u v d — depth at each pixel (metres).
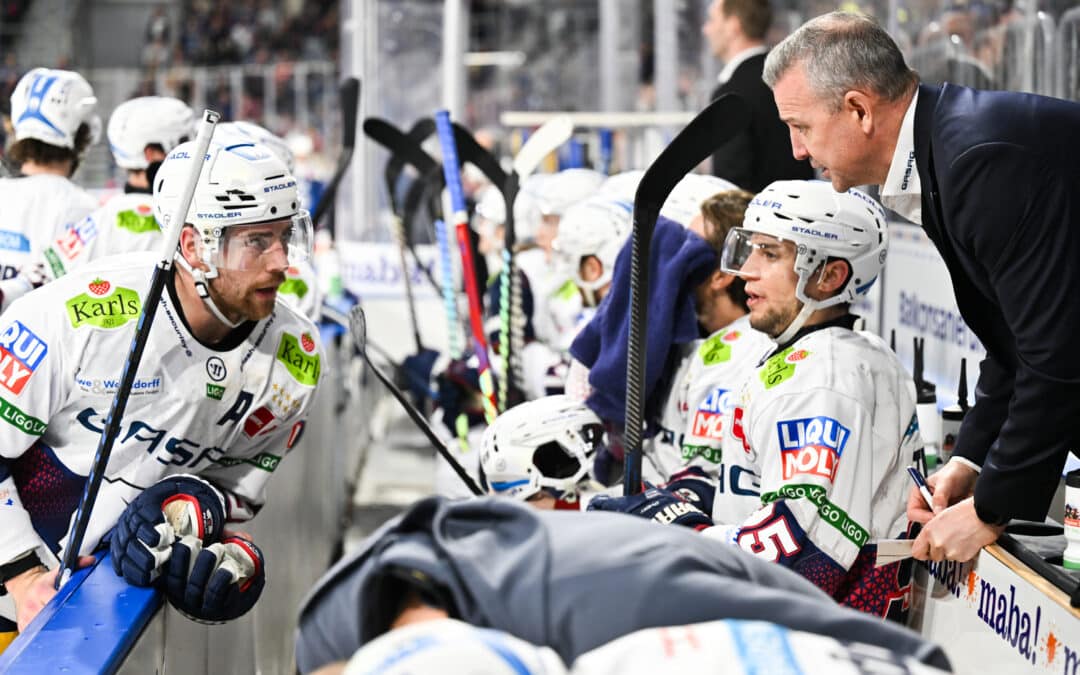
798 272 2.81
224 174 2.73
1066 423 2.52
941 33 5.18
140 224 4.79
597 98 20.14
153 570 2.57
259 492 3.27
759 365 2.91
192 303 2.86
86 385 2.85
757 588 1.55
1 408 2.80
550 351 5.72
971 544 2.68
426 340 9.95
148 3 25.81
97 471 2.64
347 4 10.44
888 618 2.87
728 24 6.03
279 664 4.52
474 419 5.74
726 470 2.98
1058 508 3.16
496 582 1.53
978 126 2.51
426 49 10.35
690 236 3.46
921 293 4.79
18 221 5.00
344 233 10.41
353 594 1.56
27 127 5.06
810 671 1.36
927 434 3.53
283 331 3.06
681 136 2.96
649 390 3.47
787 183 2.88
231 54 25.20
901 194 2.74
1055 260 2.45
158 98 5.14
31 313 2.82
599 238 4.20
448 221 7.01
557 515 1.64
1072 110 2.52
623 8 12.15
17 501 2.88
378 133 5.16
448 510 1.61
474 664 1.23
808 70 2.71
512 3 21.34
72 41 24.09
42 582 2.76
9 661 2.15
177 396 2.92
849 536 2.69
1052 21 4.34
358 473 9.04
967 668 2.78
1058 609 2.36
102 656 2.18
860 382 2.76
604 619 1.52
